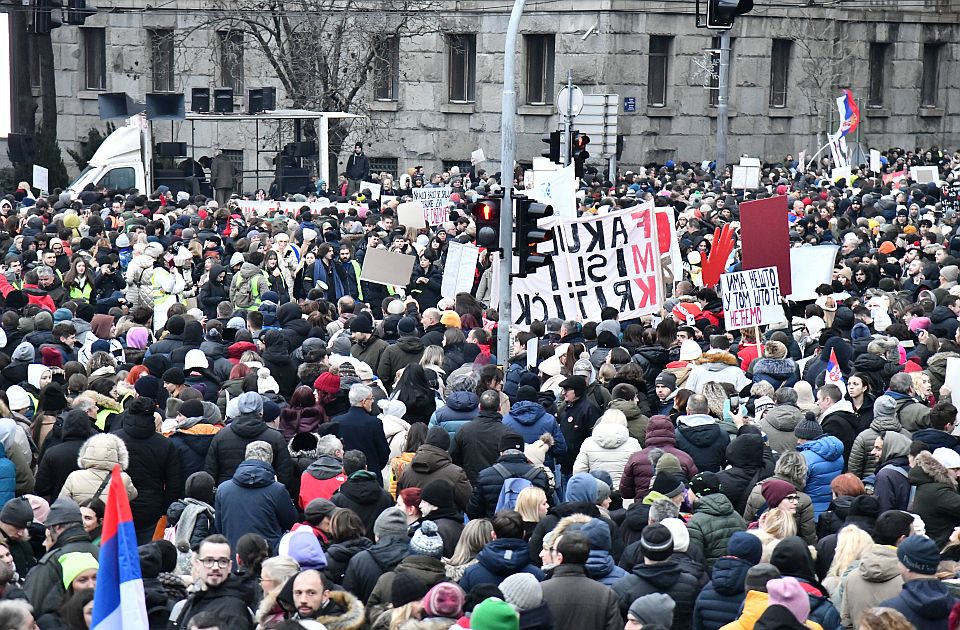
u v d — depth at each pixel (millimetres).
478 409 22812
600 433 21094
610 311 31891
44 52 76812
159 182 70125
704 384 22938
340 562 16156
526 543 15820
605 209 49125
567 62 87750
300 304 33844
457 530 17641
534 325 29781
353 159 80125
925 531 18656
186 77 96375
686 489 19062
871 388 24109
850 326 31141
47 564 15570
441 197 56469
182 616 14648
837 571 15984
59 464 20203
